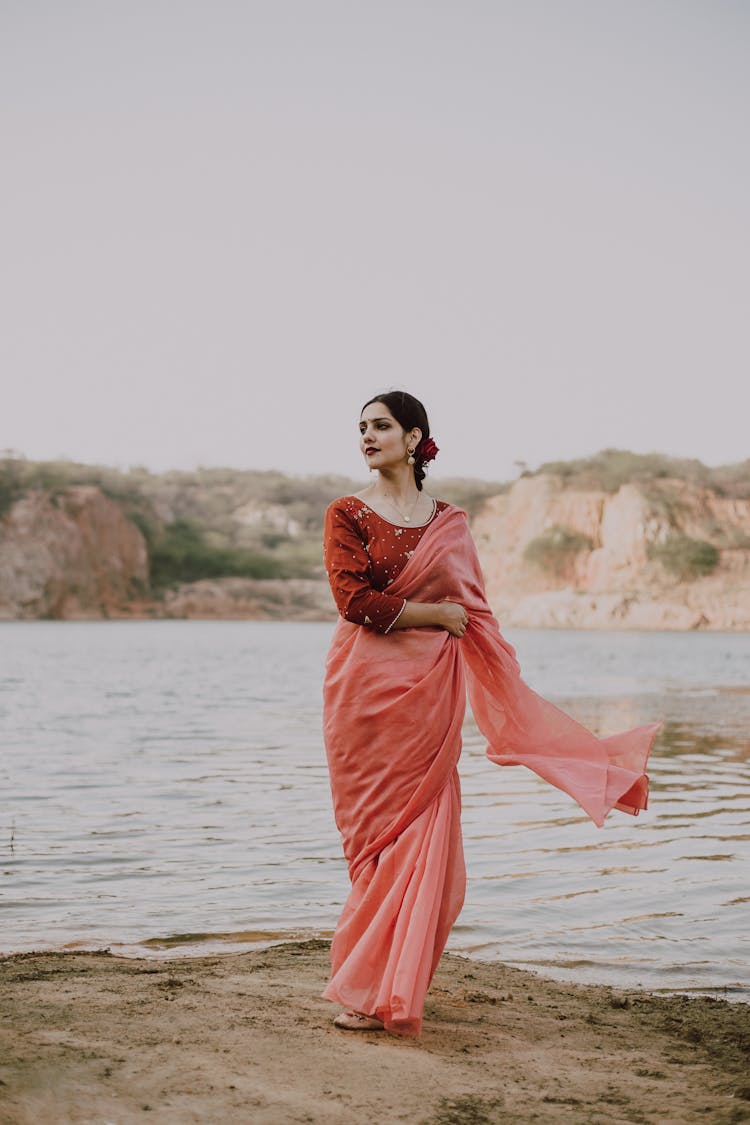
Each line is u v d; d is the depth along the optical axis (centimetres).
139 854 790
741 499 11100
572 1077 339
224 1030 356
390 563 387
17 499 10288
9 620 9456
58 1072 305
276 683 2988
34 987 413
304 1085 311
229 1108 290
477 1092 317
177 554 11712
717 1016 432
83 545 10169
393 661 381
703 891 695
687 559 10206
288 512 13512
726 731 1786
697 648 6025
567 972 523
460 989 457
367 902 371
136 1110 285
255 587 11300
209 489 14075
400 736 376
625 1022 421
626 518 10519
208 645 5647
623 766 395
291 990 423
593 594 10050
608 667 4050
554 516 10919
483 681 409
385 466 393
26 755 1382
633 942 579
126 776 1199
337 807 389
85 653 4638
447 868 377
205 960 497
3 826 891
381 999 352
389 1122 289
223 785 1140
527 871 752
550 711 403
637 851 823
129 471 13925
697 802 1059
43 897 661
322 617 11112
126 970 463
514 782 1190
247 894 673
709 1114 306
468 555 403
